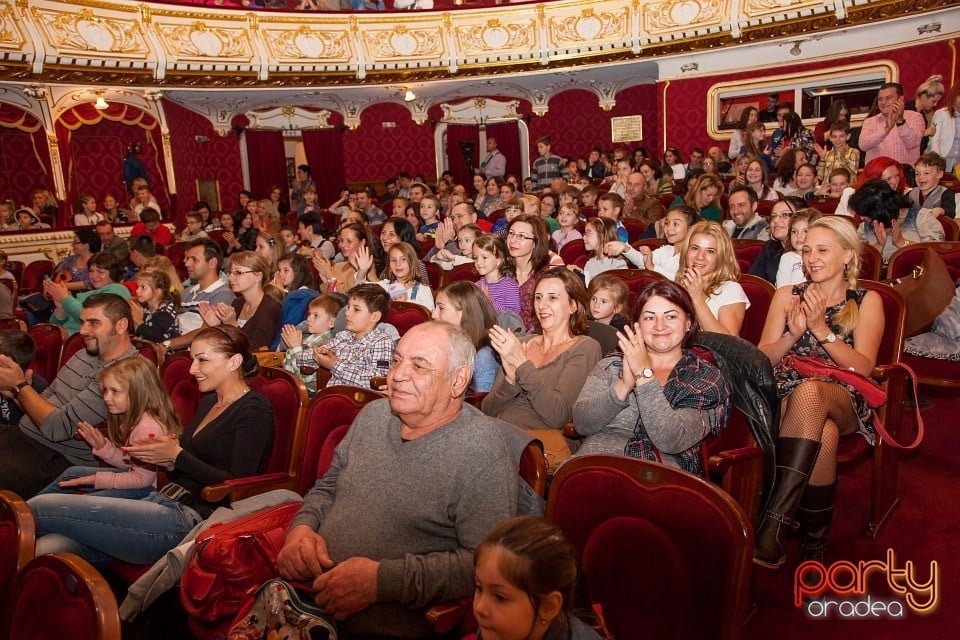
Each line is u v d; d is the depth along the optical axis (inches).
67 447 127.3
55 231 415.5
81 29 414.9
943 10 372.5
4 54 388.2
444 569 72.5
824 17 407.5
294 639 73.0
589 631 55.7
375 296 141.2
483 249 165.5
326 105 574.9
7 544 74.6
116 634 57.7
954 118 274.5
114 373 110.7
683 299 95.2
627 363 89.9
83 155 505.7
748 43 442.9
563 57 503.8
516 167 633.0
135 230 408.5
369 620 75.1
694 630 65.0
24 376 128.3
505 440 79.8
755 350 99.4
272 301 181.8
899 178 220.7
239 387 113.8
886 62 403.2
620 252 188.4
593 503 71.4
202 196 555.5
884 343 121.1
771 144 362.6
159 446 103.5
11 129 468.8
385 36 510.9
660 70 488.4
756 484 96.3
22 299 277.0
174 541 102.5
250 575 86.2
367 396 101.7
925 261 144.8
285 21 487.8
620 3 481.1
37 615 63.1
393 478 78.9
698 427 89.7
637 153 457.1
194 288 215.8
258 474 110.4
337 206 501.7
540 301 118.8
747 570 62.9
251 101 541.3
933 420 156.0
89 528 98.8
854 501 128.3
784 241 169.5
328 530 80.3
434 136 618.5
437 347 79.2
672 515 66.7
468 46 515.2
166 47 449.7
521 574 51.7
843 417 106.6
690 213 184.2
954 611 95.9
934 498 124.9
